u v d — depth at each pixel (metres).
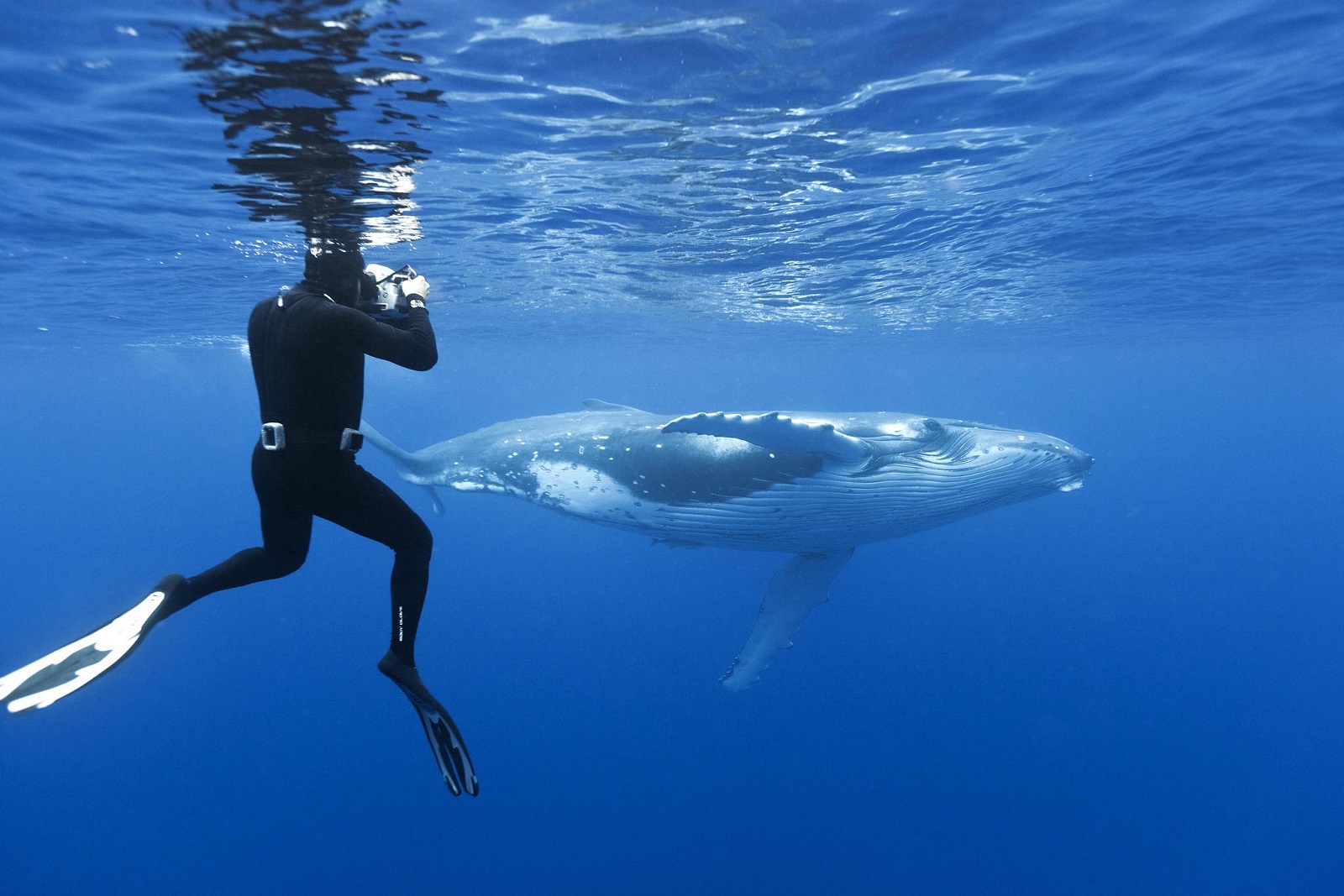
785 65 7.46
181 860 21.36
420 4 5.82
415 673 4.13
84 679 3.26
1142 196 12.84
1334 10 6.90
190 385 65.69
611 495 11.18
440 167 9.68
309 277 4.24
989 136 9.66
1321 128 9.72
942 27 6.99
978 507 11.09
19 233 12.68
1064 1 6.70
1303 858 21.52
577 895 20.06
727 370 64.75
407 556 4.17
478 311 26.02
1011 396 102.88
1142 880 20.38
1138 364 58.72
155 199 10.46
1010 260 18.08
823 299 24.06
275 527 4.01
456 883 20.52
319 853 21.47
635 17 6.38
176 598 3.78
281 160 8.95
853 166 10.64
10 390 59.19
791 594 11.27
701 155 9.95
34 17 5.70
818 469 9.73
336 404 3.93
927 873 20.47
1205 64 7.88
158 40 6.09
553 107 8.10
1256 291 24.50
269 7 5.70
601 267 18.16
